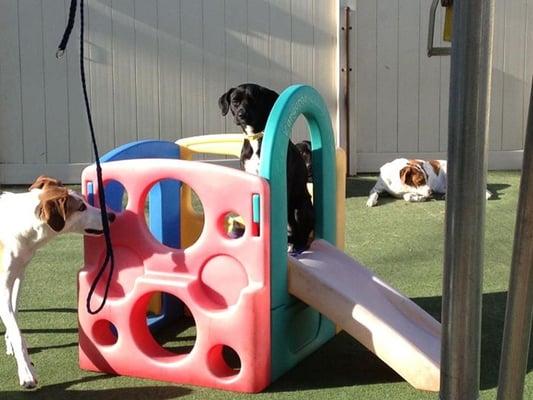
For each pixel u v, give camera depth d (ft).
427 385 11.03
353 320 11.35
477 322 6.39
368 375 11.85
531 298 6.14
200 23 28.43
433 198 25.62
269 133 11.18
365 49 29.17
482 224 6.25
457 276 6.31
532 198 6.01
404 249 19.53
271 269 11.16
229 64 28.66
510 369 6.31
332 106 28.99
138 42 28.30
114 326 12.85
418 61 29.30
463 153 6.13
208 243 11.25
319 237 13.37
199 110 28.76
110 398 11.02
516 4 29.09
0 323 14.38
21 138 28.35
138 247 11.62
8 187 28.02
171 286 11.35
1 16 27.91
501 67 29.37
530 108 5.95
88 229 11.75
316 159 13.23
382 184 25.63
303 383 11.53
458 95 6.08
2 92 28.17
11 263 11.93
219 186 11.11
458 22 6.03
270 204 11.00
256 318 10.94
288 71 28.84
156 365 11.59
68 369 12.16
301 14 28.60
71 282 16.89
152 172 11.50
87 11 27.99
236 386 11.14
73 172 28.50
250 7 28.48
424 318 12.23
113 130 28.55
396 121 29.53
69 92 28.27
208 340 11.21
